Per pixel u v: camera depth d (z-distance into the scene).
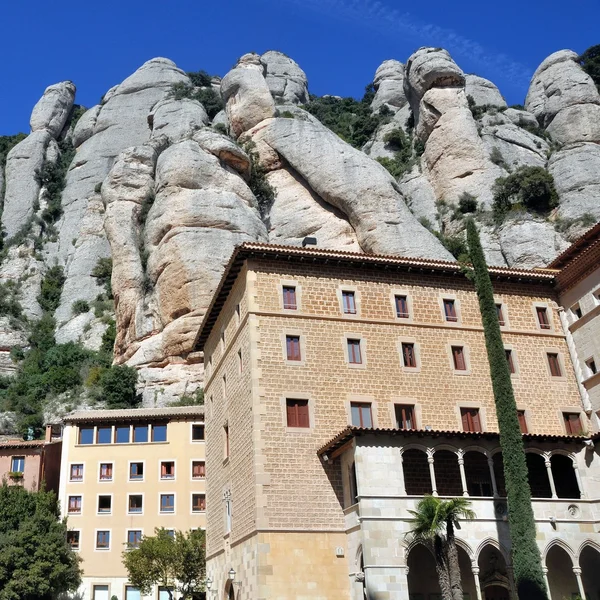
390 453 32.66
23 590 47.06
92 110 131.75
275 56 144.88
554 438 35.00
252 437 34.75
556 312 43.31
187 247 75.50
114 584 55.00
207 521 44.62
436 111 98.31
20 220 113.75
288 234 86.31
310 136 90.69
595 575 36.00
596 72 106.12
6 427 74.56
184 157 82.06
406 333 39.38
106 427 60.09
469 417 38.56
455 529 32.06
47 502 52.97
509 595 35.31
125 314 79.44
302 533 33.16
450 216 90.06
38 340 94.12
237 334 39.38
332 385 36.81
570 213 81.56
